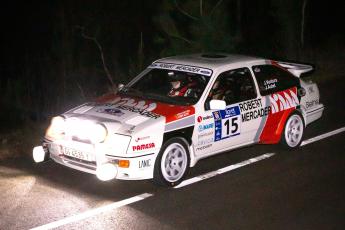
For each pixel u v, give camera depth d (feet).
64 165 23.00
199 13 40.65
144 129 21.24
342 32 64.69
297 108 27.50
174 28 40.78
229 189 22.25
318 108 29.12
